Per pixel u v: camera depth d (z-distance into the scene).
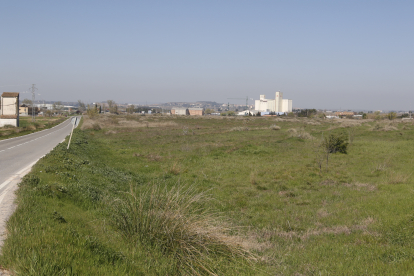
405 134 37.84
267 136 37.69
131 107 182.38
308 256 6.88
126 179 14.06
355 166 19.11
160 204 6.91
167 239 6.08
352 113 199.12
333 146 22.30
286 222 9.56
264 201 11.98
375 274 5.86
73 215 6.91
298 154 23.73
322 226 9.23
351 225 9.07
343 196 12.64
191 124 67.00
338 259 6.62
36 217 5.90
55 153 17.17
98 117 90.25
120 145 30.55
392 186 13.65
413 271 5.83
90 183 11.24
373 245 7.43
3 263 3.98
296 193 13.22
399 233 7.93
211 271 5.59
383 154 23.36
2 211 6.50
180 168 17.41
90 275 4.10
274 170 17.73
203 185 14.04
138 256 5.42
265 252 7.05
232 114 160.00
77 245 4.86
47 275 3.71
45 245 4.49
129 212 7.09
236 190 13.57
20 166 14.36
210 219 7.07
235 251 6.41
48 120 90.62
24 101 162.00
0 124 50.62
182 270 5.43
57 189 8.64
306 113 127.88
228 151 24.78
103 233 6.23
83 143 28.84
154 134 42.41
